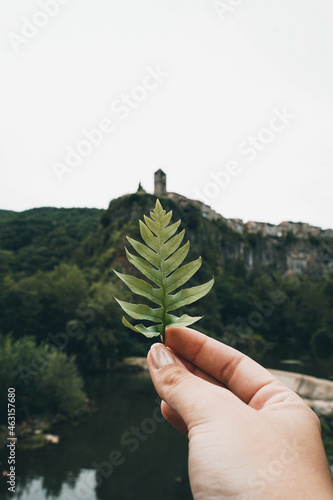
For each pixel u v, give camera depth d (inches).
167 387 45.0
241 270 3737.7
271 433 36.3
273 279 3833.7
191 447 37.4
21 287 1489.9
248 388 53.3
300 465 33.6
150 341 1691.7
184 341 58.6
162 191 3070.9
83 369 1382.9
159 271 45.0
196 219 3046.3
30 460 607.2
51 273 1706.4
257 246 4264.3
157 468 617.3
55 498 508.1
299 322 2561.5
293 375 1028.5
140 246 45.2
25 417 737.6
